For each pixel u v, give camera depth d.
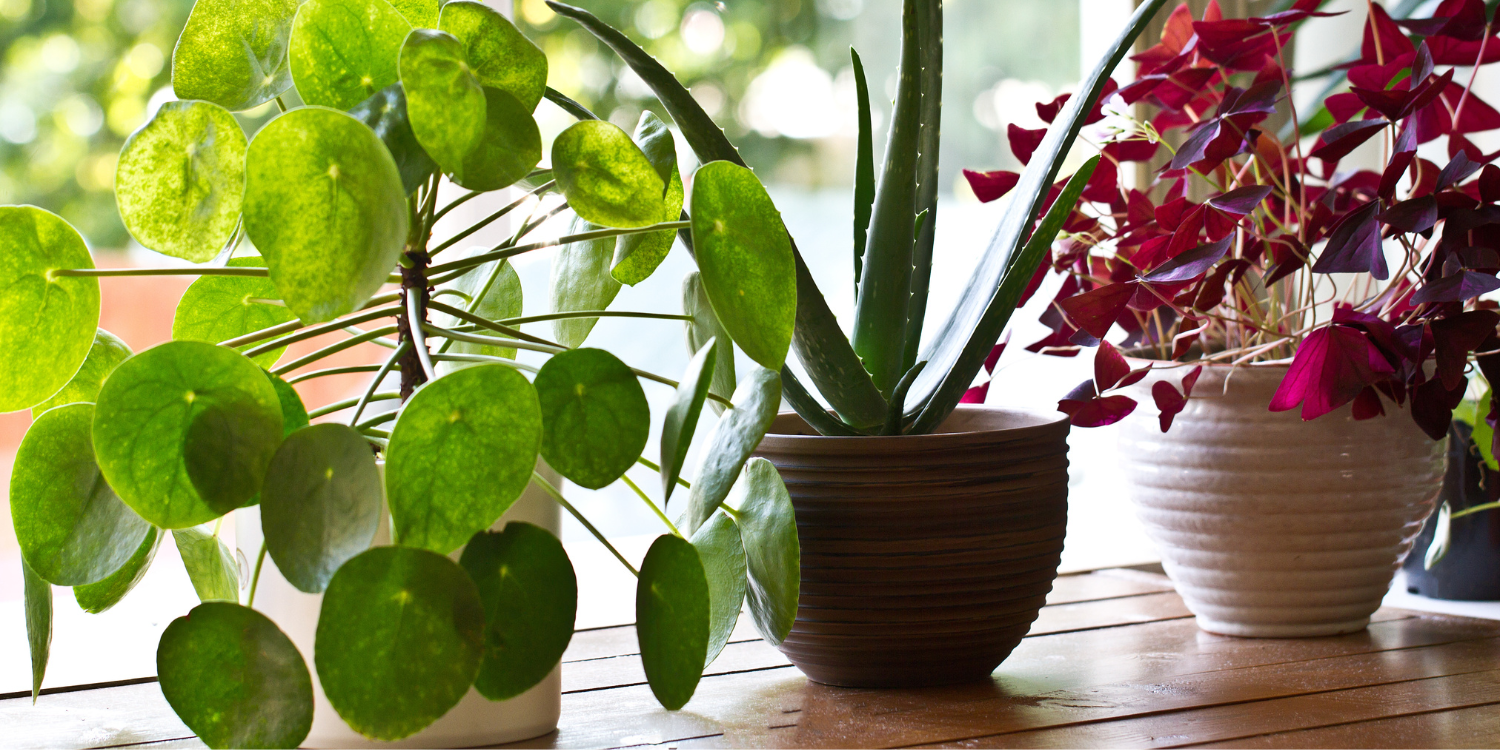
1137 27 1.39
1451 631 1.51
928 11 1.45
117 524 1.28
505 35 1.30
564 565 1.27
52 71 5.17
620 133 1.31
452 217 1.83
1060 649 1.49
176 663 1.24
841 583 1.37
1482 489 1.57
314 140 1.21
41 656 1.29
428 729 1.32
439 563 1.22
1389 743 1.33
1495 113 1.55
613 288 1.40
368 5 1.28
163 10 5.25
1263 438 1.47
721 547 1.34
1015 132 1.54
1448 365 1.40
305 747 1.31
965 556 1.37
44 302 1.28
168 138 1.26
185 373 1.24
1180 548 1.51
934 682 1.41
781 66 3.71
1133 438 1.52
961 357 1.39
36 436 1.27
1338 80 1.72
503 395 1.23
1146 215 1.53
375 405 1.46
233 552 1.36
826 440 1.37
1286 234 1.51
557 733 1.36
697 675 1.28
